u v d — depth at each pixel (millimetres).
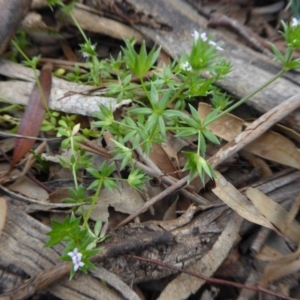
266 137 131
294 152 130
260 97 137
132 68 112
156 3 154
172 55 152
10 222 116
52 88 145
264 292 113
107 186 121
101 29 161
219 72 130
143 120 129
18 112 146
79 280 113
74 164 125
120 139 127
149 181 132
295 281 117
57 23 161
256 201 122
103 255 114
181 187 127
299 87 135
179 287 116
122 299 112
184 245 118
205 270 117
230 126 137
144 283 121
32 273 112
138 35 158
